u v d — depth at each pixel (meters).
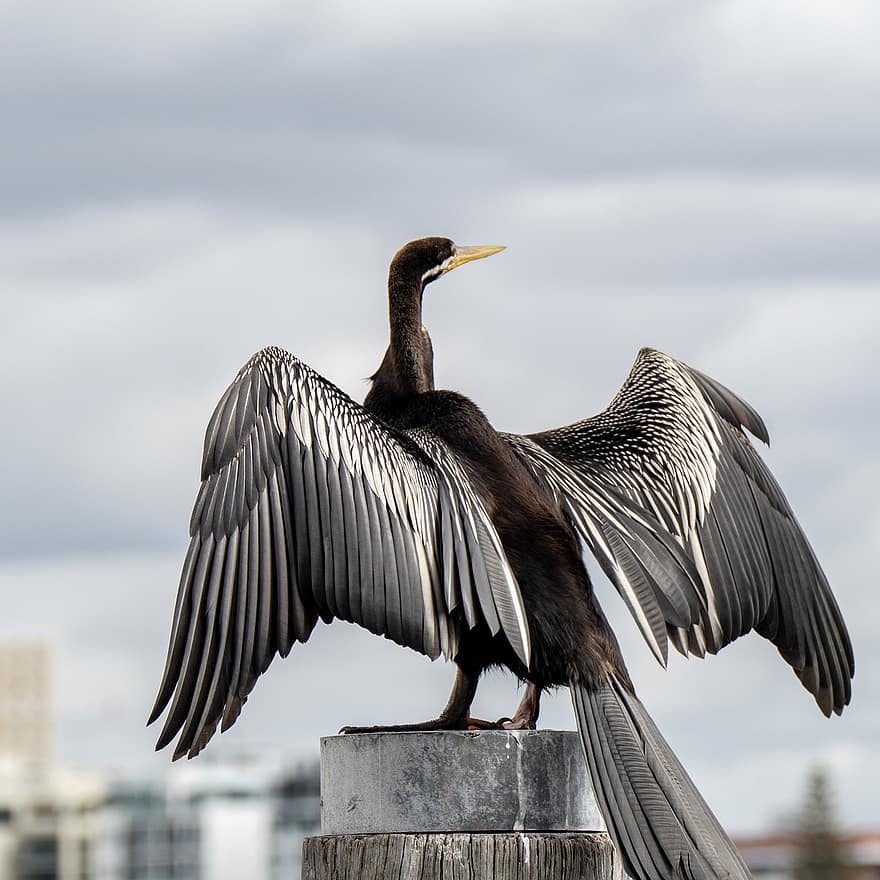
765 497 12.80
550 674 10.87
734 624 12.08
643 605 11.09
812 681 12.55
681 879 9.87
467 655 11.15
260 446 11.11
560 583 10.98
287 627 10.80
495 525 11.11
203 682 10.77
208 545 10.99
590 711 10.60
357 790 10.66
